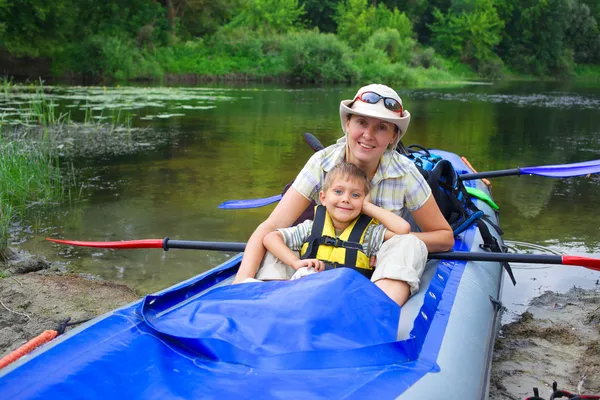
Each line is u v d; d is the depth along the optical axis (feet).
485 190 15.78
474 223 10.93
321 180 8.66
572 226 16.20
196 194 18.75
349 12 117.70
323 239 8.07
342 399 5.21
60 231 15.06
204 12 92.58
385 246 7.86
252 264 8.13
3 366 5.86
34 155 22.53
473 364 6.75
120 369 5.63
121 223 15.72
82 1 80.23
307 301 6.35
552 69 150.20
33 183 18.66
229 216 16.48
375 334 6.26
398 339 6.50
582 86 97.76
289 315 6.23
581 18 159.74
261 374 5.60
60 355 5.78
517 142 30.89
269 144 28.07
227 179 20.85
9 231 14.94
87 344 6.00
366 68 93.04
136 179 20.62
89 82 71.10
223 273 8.57
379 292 6.64
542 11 146.20
